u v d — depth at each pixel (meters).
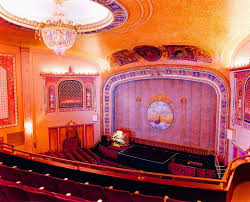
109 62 16.02
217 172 11.53
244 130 10.45
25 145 13.91
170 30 9.28
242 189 5.61
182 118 15.02
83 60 16.06
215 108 13.72
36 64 14.38
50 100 15.12
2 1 7.92
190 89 14.60
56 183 5.29
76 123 16.19
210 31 8.88
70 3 8.38
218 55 11.34
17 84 13.37
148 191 4.95
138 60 15.08
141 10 7.27
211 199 4.52
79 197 4.93
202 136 14.36
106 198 4.75
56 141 15.62
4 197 4.78
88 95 16.50
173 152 14.95
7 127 12.99
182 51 12.41
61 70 15.36
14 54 13.14
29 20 9.45
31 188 5.25
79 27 9.95
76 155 13.59
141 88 16.44
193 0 6.24
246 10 6.57
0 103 12.61
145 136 16.59
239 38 9.43
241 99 10.80
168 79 15.32
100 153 16.11
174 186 4.75
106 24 9.07
